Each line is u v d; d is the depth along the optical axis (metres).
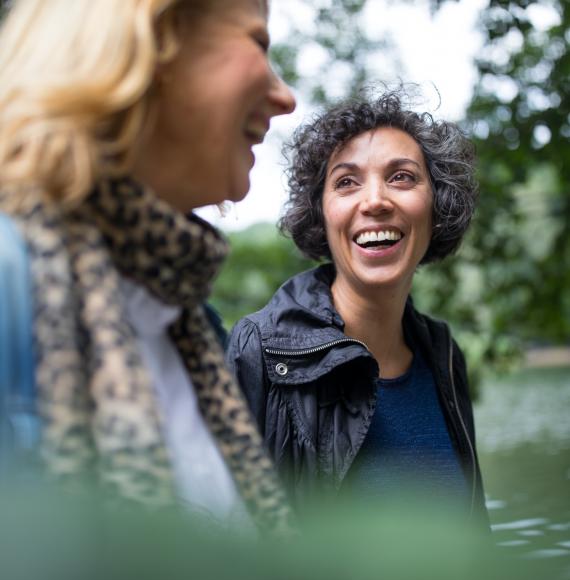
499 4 6.21
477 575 0.35
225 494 0.90
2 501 0.35
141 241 0.78
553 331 9.36
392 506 0.39
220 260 0.86
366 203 2.37
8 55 0.76
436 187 2.52
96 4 0.74
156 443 0.62
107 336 0.65
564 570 0.38
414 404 2.34
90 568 0.33
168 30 0.81
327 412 2.18
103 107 0.71
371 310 2.39
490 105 8.42
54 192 0.69
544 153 8.43
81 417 0.61
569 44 8.05
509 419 8.68
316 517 0.37
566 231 9.16
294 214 2.61
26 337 0.62
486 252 8.73
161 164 0.88
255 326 2.26
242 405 0.96
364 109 2.46
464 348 8.59
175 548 0.33
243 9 0.90
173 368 0.92
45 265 0.64
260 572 0.35
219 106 0.87
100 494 0.60
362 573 0.35
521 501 4.15
